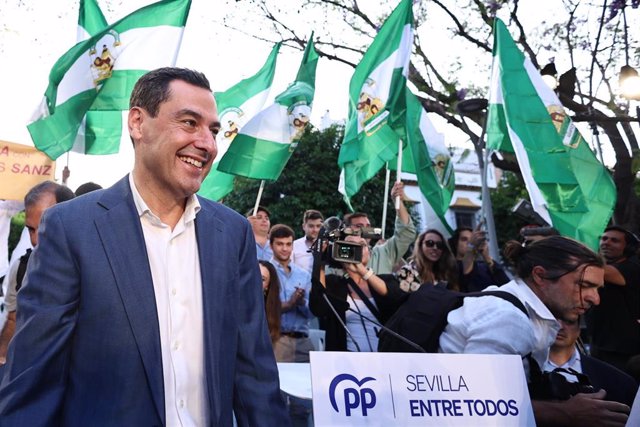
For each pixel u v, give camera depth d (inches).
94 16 242.7
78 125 218.1
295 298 217.9
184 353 78.7
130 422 72.9
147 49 227.9
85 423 72.7
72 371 75.0
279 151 240.7
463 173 1050.1
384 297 151.8
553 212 248.1
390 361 92.4
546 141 254.7
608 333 214.2
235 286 84.5
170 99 79.7
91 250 76.7
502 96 268.2
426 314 118.7
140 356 74.8
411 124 263.9
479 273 250.4
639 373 156.2
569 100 369.4
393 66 258.2
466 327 111.0
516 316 107.6
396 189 247.0
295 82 252.1
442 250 220.2
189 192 80.7
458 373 95.2
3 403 70.9
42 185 140.3
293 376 121.5
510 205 781.3
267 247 254.4
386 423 89.4
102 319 75.0
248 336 85.0
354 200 674.2
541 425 103.9
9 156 223.1
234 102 263.3
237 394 83.9
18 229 541.6
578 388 108.4
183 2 232.1
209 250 83.3
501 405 95.6
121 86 224.5
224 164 237.1
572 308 113.0
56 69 216.5
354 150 258.1
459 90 442.6
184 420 76.4
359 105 260.5
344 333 173.5
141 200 81.7
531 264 115.3
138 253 78.5
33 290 75.6
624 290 210.7
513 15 444.8
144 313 76.1
